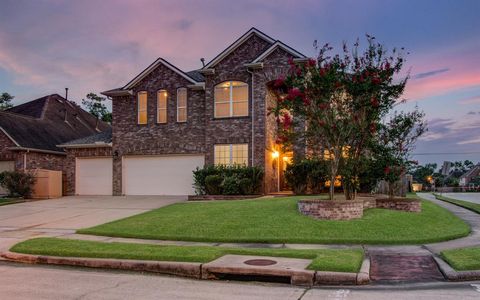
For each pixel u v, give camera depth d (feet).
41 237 39.47
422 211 52.16
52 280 25.53
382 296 21.40
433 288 22.93
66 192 87.10
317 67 44.65
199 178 73.87
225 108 75.82
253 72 73.20
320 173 65.00
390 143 53.47
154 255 29.12
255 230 39.22
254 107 72.84
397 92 46.50
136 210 58.70
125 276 26.68
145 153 82.94
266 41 74.28
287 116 46.98
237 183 67.97
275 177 76.48
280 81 47.24
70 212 58.70
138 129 83.87
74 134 115.14
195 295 21.97
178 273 26.94
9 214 58.23
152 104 83.30
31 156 92.94
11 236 41.24
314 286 23.99
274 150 76.02
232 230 39.63
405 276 25.41
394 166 53.57
